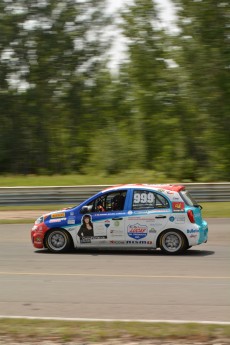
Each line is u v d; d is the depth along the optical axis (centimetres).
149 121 4106
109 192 1477
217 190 2562
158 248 1541
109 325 763
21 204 2489
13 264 1325
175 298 970
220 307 906
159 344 690
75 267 1281
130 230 1454
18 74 4631
